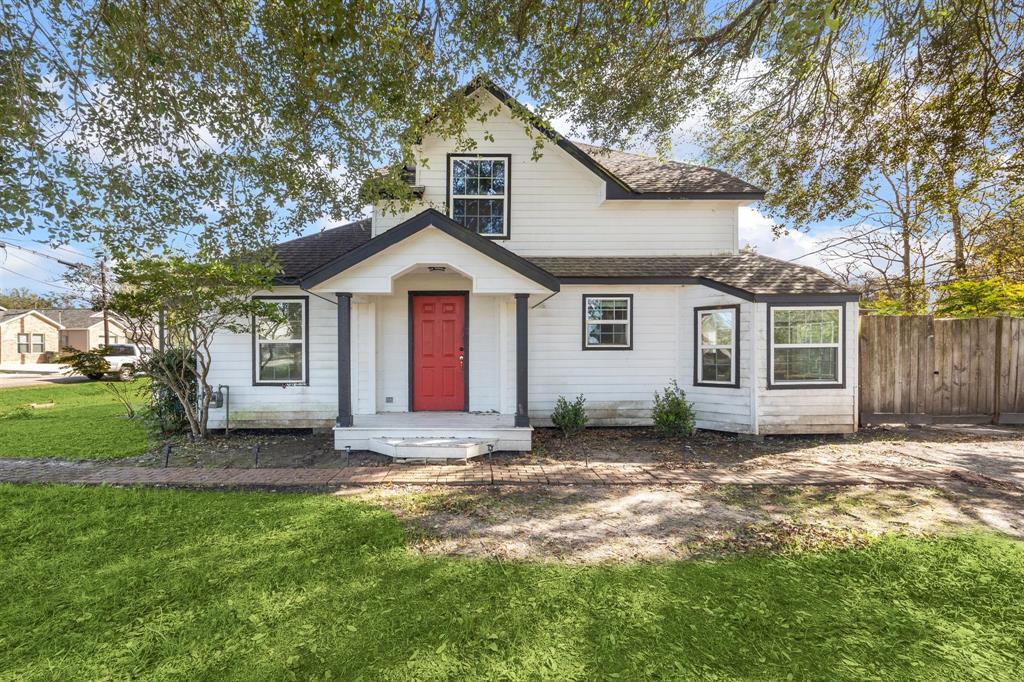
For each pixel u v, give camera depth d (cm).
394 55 560
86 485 599
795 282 914
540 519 495
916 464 700
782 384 883
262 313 852
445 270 932
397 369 980
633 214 1067
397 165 761
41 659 276
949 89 759
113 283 853
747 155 1048
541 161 1052
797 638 292
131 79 538
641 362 1002
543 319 993
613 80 761
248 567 383
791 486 601
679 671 264
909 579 363
